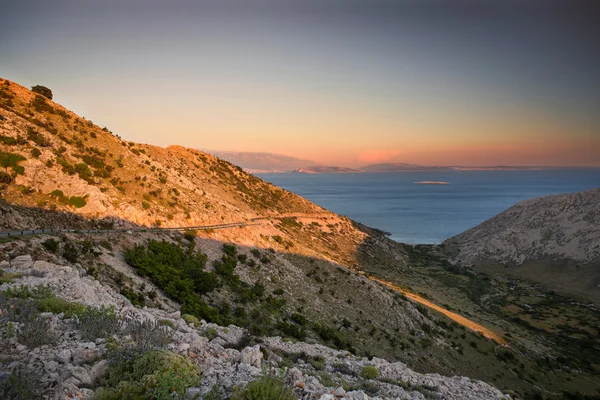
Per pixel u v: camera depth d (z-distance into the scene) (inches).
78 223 1428.4
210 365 427.2
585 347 2842.0
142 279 1173.1
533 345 2721.5
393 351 1745.8
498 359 2265.0
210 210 2351.1
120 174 2039.9
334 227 4931.1
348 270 2603.3
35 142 1737.2
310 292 1979.6
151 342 428.1
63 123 2224.4
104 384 326.3
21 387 276.1
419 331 2149.4
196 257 1652.3
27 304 446.3
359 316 1972.2
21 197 1368.1
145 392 322.3
